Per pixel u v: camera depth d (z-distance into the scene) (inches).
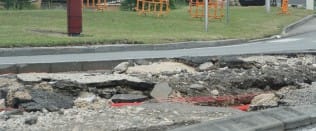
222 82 621.0
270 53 837.2
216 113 421.7
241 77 637.3
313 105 438.9
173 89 584.1
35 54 877.8
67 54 880.9
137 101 535.2
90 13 1612.9
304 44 1068.5
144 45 983.6
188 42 1040.8
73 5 1069.1
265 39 1210.6
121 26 1317.7
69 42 944.3
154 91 577.3
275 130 374.3
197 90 591.8
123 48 962.1
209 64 723.4
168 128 371.9
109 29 1234.6
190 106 454.9
